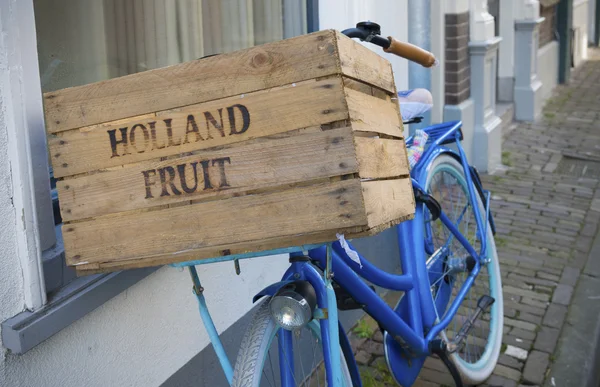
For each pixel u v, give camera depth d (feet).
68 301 6.07
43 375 6.08
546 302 12.56
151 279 7.29
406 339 8.04
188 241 4.95
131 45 7.88
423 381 10.04
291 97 4.64
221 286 8.47
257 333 5.72
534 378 10.13
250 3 9.51
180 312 7.77
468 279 9.61
